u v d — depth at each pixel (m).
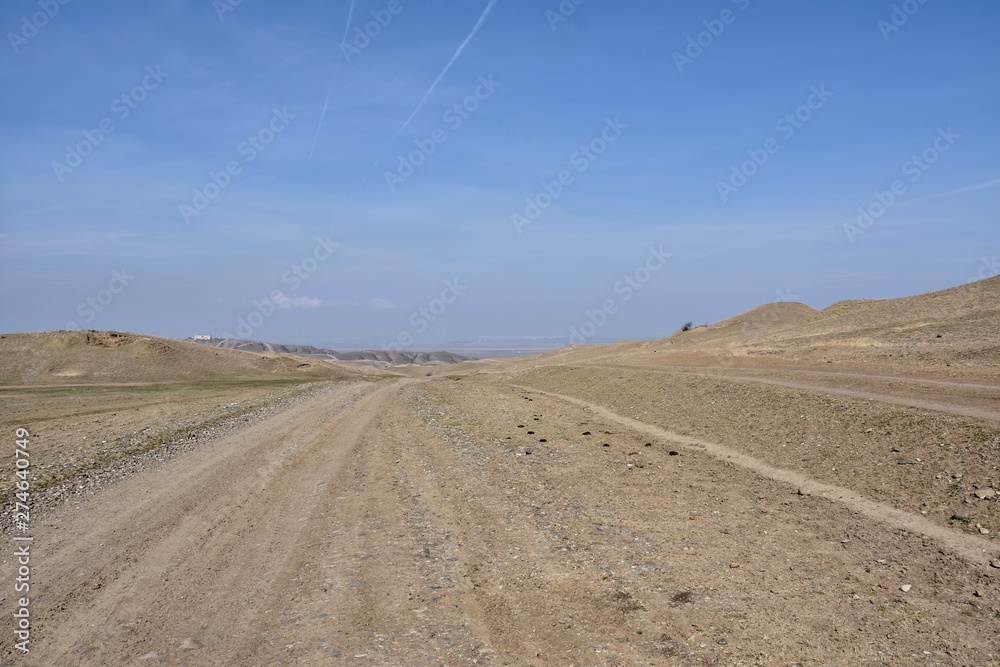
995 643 5.57
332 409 27.03
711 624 5.92
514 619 6.03
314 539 8.55
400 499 10.73
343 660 5.20
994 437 11.19
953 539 8.17
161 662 5.17
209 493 11.25
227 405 30.83
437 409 24.97
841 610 6.27
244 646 5.45
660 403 23.34
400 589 6.77
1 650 5.36
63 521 9.54
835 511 9.68
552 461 13.84
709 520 9.38
